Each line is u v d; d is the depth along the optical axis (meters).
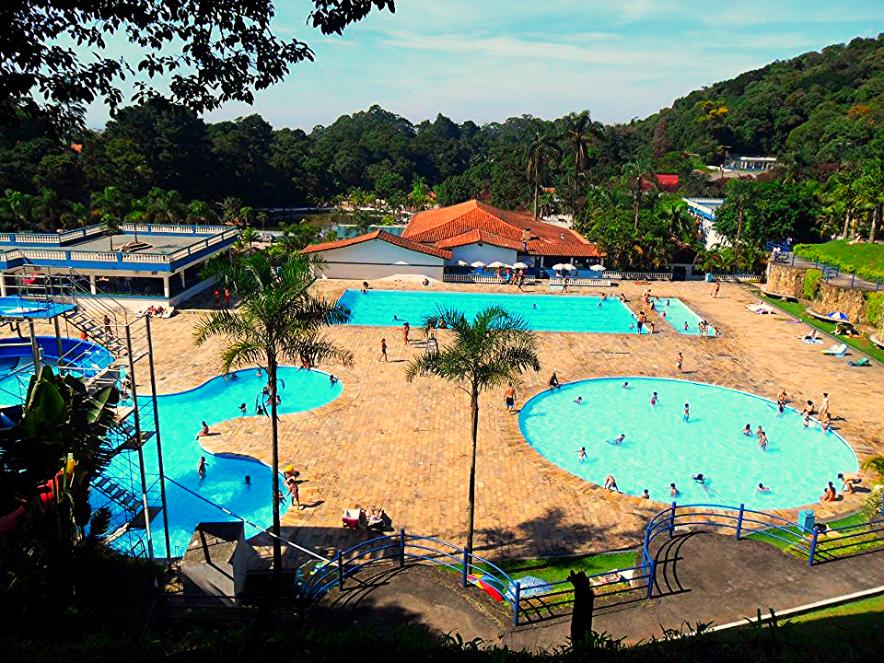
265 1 10.96
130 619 13.69
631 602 14.78
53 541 13.92
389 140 171.50
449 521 22.39
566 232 74.44
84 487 16.05
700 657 10.29
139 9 10.30
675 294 57.72
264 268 19.91
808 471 27.72
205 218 80.69
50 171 80.56
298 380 36.53
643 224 65.88
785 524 22.03
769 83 148.00
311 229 76.12
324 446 27.86
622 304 55.03
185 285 51.28
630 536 21.72
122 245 53.16
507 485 25.03
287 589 16.70
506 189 118.56
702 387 36.97
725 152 134.75
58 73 10.10
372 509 22.06
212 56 11.22
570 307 54.78
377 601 14.82
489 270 62.56
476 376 19.84
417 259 60.22
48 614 12.49
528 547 20.91
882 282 48.25
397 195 134.12
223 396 33.88
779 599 14.84
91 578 14.22
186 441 28.69
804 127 125.94
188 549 16.14
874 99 118.94
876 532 18.55
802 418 32.66
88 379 19.27
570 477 25.88
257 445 27.84
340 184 143.12
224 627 13.99
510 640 13.63
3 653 10.06
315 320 20.08
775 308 52.88
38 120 10.73
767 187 73.44
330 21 10.74
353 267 60.56
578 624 11.45
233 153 114.12
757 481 26.86
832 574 15.92
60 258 46.03
